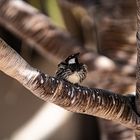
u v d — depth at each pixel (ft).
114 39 13.24
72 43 13.15
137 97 9.86
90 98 9.66
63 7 15.01
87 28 16.01
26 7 13.66
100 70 12.85
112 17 13.14
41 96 9.50
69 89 9.56
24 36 13.60
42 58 20.77
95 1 13.38
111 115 9.84
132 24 13.08
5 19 13.75
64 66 10.43
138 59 9.80
